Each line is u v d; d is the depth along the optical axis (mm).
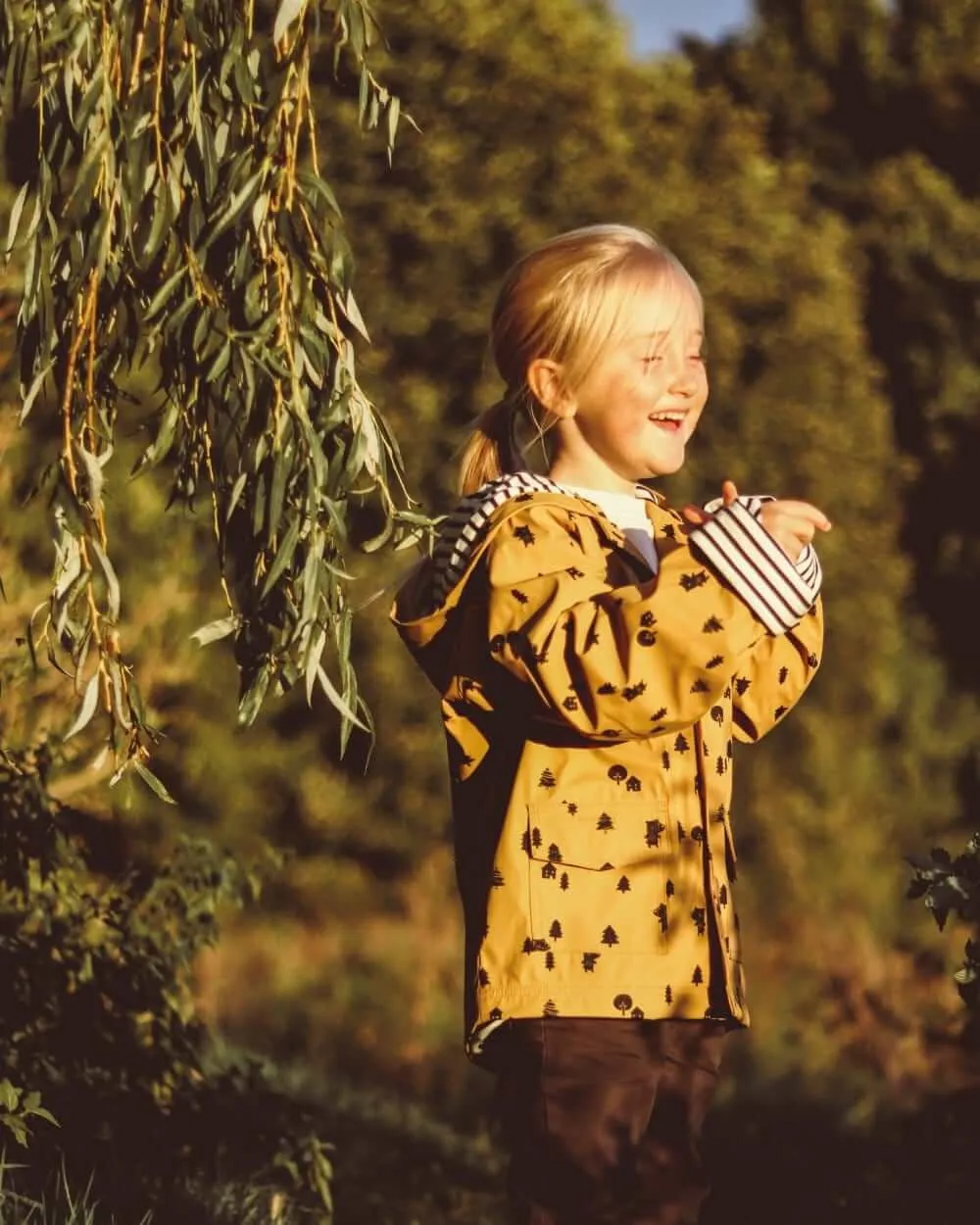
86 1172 4859
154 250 3025
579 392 3125
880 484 17188
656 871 2865
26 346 3158
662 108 16250
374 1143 8172
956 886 3322
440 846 15617
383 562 14461
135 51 3055
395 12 15047
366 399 3062
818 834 16234
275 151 3014
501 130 15227
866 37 20141
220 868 5973
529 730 2896
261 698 3082
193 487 3221
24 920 5117
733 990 2914
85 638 3090
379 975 13898
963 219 19062
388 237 15164
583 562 2885
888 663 17469
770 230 16203
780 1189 7324
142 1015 5305
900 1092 10758
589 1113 2805
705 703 2709
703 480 15969
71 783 6562
